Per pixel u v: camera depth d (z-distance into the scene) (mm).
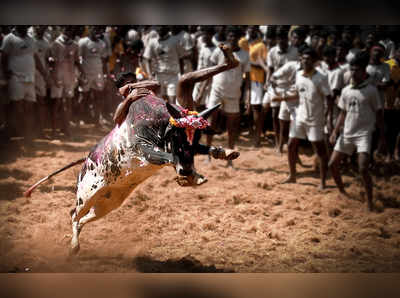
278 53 10570
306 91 8398
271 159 10727
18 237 6137
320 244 6285
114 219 6922
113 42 13617
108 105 13688
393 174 9766
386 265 5676
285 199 8078
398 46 11047
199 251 5914
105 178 5020
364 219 7289
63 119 11688
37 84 11523
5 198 7574
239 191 8445
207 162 10250
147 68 12164
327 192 8594
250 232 6609
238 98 10000
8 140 11188
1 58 10766
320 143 8523
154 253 5809
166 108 4602
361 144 7594
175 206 7582
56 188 8148
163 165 4531
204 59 10484
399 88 10258
